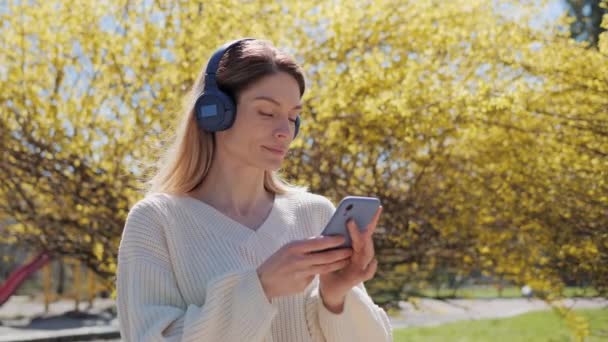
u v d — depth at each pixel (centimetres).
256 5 505
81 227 503
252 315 126
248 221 155
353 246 132
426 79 486
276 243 152
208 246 146
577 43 473
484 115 481
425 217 525
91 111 471
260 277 128
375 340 153
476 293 1411
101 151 472
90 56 489
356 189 520
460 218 515
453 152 532
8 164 495
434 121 477
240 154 149
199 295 142
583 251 487
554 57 474
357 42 504
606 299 521
